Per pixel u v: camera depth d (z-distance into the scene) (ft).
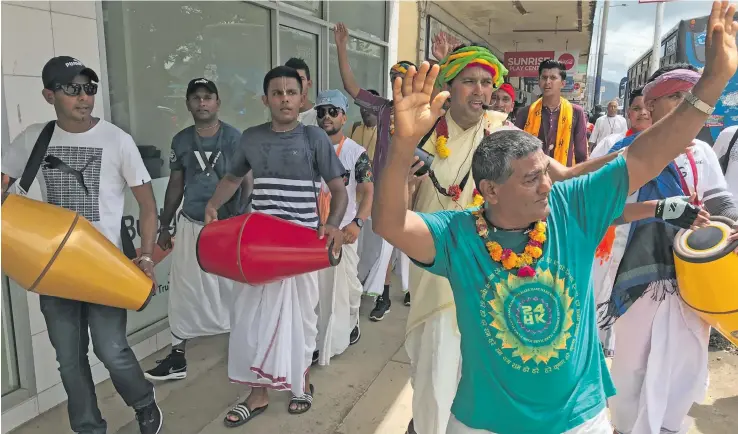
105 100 10.73
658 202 6.33
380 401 10.30
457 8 32.60
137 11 11.60
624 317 8.00
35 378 9.53
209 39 13.84
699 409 10.14
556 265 5.04
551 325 4.97
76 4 9.89
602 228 5.23
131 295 7.45
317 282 10.12
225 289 12.03
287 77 8.64
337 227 8.34
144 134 12.08
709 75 4.69
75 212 7.23
